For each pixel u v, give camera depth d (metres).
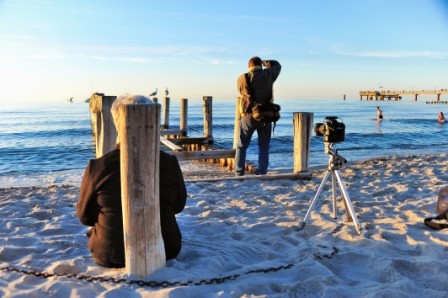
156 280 3.25
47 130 28.73
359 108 80.75
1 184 9.36
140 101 3.18
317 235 4.55
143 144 3.18
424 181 7.70
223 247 4.13
